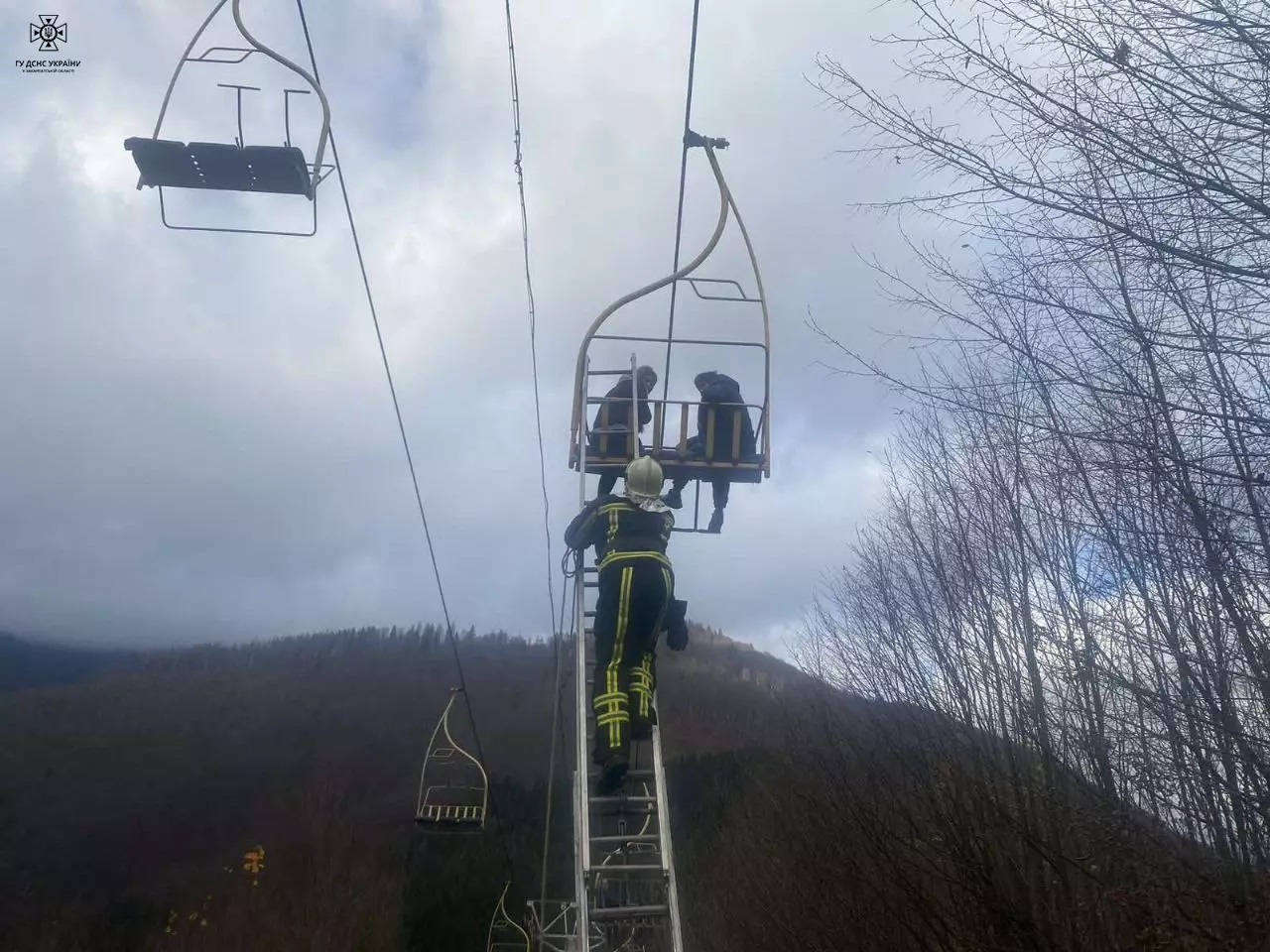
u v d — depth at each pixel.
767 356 7.81
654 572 6.32
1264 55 5.05
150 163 5.87
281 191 6.10
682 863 22.67
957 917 12.38
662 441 7.76
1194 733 7.69
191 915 32.81
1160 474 5.91
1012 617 12.23
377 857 35.44
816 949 15.55
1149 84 5.29
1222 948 8.10
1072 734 10.38
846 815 14.74
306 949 31.64
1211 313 5.64
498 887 32.16
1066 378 6.36
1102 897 9.58
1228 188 5.18
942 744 13.11
